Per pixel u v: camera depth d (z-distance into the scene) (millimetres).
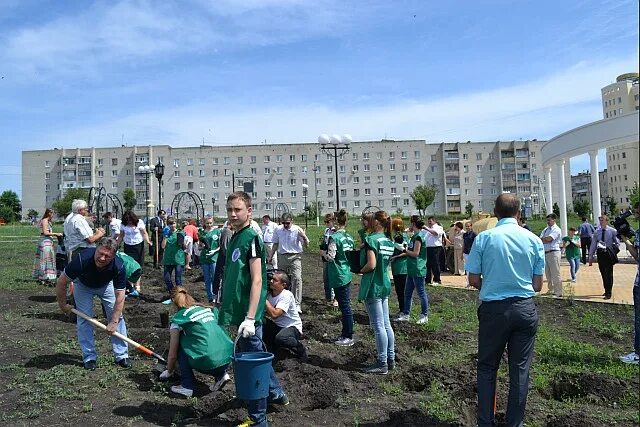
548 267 11648
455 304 10617
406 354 6629
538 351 6656
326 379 5395
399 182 88125
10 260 19188
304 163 86812
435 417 4527
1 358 6242
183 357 5129
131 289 11133
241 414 4520
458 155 89062
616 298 11117
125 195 80562
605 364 6125
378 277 5824
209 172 86438
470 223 14211
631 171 99000
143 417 4562
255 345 4348
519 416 4000
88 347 5898
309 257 22344
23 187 90438
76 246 8461
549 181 25734
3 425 4340
